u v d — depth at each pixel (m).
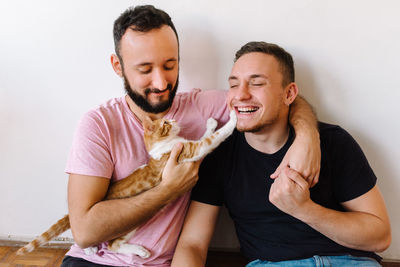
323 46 1.27
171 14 1.27
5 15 1.28
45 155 1.46
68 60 1.33
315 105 1.34
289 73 1.06
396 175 1.38
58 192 1.50
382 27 1.23
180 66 1.34
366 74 1.29
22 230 1.56
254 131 1.04
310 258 1.06
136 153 1.11
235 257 1.51
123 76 1.08
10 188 1.51
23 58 1.33
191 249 1.10
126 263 1.09
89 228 0.97
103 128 1.08
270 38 1.28
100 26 1.29
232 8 1.25
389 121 1.33
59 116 1.41
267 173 1.08
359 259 1.04
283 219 1.08
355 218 0.99
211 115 1.21
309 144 0.94
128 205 0.99
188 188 1.07
